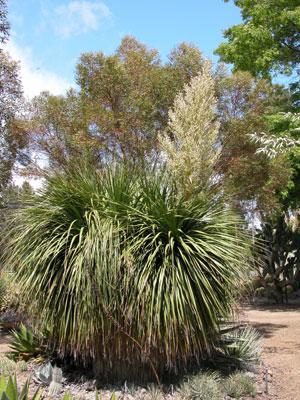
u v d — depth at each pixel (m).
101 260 5.79
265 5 16.70
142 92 10.51
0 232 7.06
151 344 5.85
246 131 10.30
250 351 7.23
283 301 18.28
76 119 10.28
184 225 6.32
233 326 7.33
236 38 16.89
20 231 6.56
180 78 10.54
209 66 7.41
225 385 6.09
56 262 6.18
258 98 10.77
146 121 10.19
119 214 6.23
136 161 7.38
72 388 6.16
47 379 6.20
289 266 18.17
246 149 10.49
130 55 10.99
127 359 6.00
